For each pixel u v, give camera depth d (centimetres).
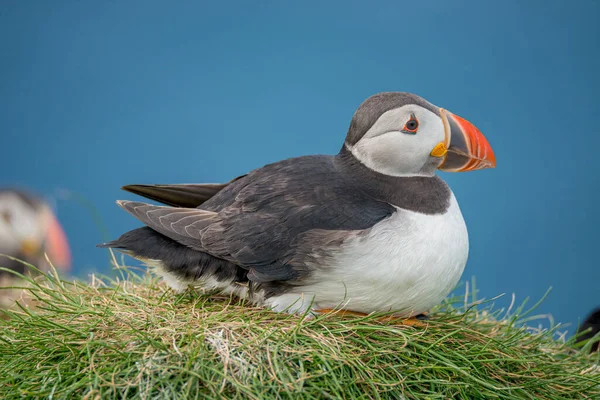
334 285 695
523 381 687
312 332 658
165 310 716
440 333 707
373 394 618
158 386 595
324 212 702
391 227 694
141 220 734
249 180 763
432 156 733
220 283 738
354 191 726
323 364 619
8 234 1171
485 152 735
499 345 708
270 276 697
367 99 753
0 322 728
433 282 705
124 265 866
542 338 807
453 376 652
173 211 739
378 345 660
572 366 746
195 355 609
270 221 705
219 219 726
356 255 684
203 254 734
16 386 612
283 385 598
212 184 827
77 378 612
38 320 694
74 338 659
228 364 611
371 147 731
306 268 692
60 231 1276
